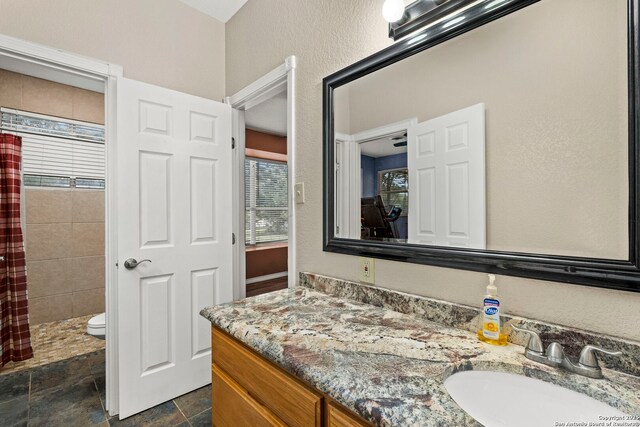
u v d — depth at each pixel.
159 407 1.74
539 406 0.68
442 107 1.01
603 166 0.72
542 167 0.81
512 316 0.86
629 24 0.69
